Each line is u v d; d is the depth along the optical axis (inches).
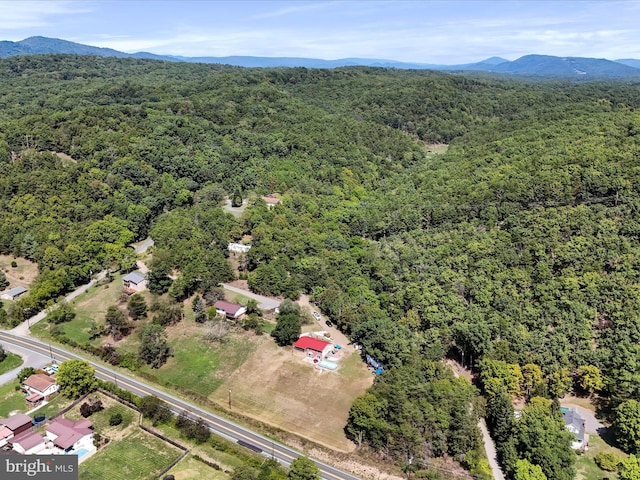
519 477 3238.2
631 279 4982.8
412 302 5324.8
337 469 3521.2
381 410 3742.6
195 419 4020.7
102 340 5246.1
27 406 4185.5
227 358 4874.5
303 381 4510.3
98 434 3804.1
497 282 5295.3
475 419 3722.9
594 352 4266.7
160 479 3356.3
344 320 5206.7
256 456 3622.0
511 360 4343.0
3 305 5880.9
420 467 3499.0
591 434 3846.0
